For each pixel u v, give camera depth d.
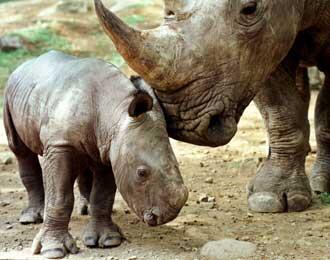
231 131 10.64
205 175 16.09
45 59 11.41
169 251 10.71
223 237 11.48
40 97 10.73
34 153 12.12
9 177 16.06
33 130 10.93
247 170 16.47
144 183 9.77
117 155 9.97
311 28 12.77
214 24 10.23
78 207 12.59
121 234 11.12
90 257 10.35
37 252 10.44
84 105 10.32
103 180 10.90
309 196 13.23
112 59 31.05
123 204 13.43
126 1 37.91
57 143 10.30
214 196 14.16
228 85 10.50
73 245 10.49
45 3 39.97
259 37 10.73
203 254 10.57
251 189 13.42
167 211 9.70
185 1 10.25
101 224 10.93
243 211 13.06
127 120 9.99
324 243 11.22
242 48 10.58
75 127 10.27
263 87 13.04
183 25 10.09
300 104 13.20
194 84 10.15
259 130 21.86
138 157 9.80
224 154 18.50
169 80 9.88
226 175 16.09
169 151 9.91
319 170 14.58
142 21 34.97
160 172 9.73
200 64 10.09
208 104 10.30
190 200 13.87
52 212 10.37
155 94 10.33
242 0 10.45
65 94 10.45
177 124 10.41
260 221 12.42
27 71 11.45
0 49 32.12
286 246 11.05
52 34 33.47
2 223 12.16
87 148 10.41
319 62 13.70
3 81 28.23
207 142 10.49
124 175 9.91
